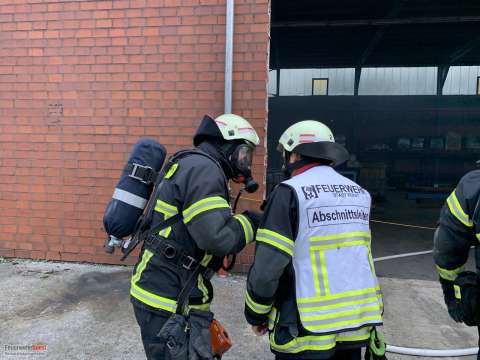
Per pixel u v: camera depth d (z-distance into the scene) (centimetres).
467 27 1035
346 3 848
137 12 421
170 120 424
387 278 443
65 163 446
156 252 173
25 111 450
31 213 456
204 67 414
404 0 805
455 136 1556
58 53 439
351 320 152
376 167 1238
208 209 159
